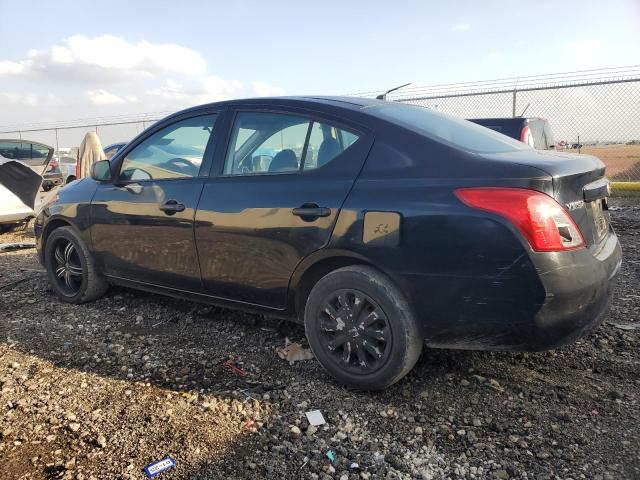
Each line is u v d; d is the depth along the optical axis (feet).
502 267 7.73
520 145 10.41
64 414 8.79
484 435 8.07
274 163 10.39
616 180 36.70
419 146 8.86
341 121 9.77
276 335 12.01
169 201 11.60
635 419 8.30
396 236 8.47
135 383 9.87
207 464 7.50
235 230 10.41
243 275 10.55
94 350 11.39
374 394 9.33
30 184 25.86
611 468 7.20
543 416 8.49
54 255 14.76
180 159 11.96
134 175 12.84
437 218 8.14
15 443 7.99
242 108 11.27
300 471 7.36
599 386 9.34
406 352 8.69
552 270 7.59
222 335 12.10
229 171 11.01
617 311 12.81
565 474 7.13
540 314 7.70
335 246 9.14
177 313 13.51
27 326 12.85
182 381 9.93
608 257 8.73
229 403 9.11
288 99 10.79
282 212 9.75
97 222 13.28
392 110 10.29
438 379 9.76
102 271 13.70
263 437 8.12
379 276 8.86
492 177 7.99
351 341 9.27
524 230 7.58
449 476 7.20
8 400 9.28
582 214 8.34
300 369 10.36
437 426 8.34
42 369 10.49
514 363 10.25
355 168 9.27
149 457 7.64
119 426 8.43
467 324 8.22
